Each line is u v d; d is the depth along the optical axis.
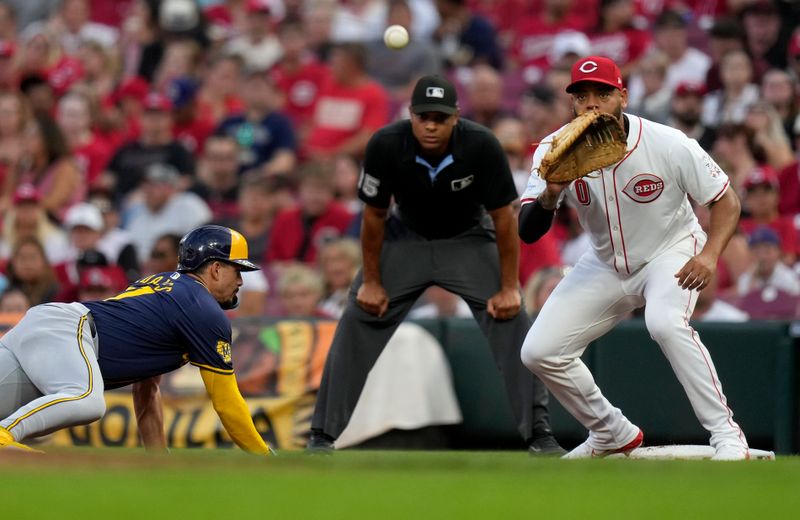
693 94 38.44
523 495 11.92
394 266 22.14
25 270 34.66
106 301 19.59
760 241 31.59
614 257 19.88
